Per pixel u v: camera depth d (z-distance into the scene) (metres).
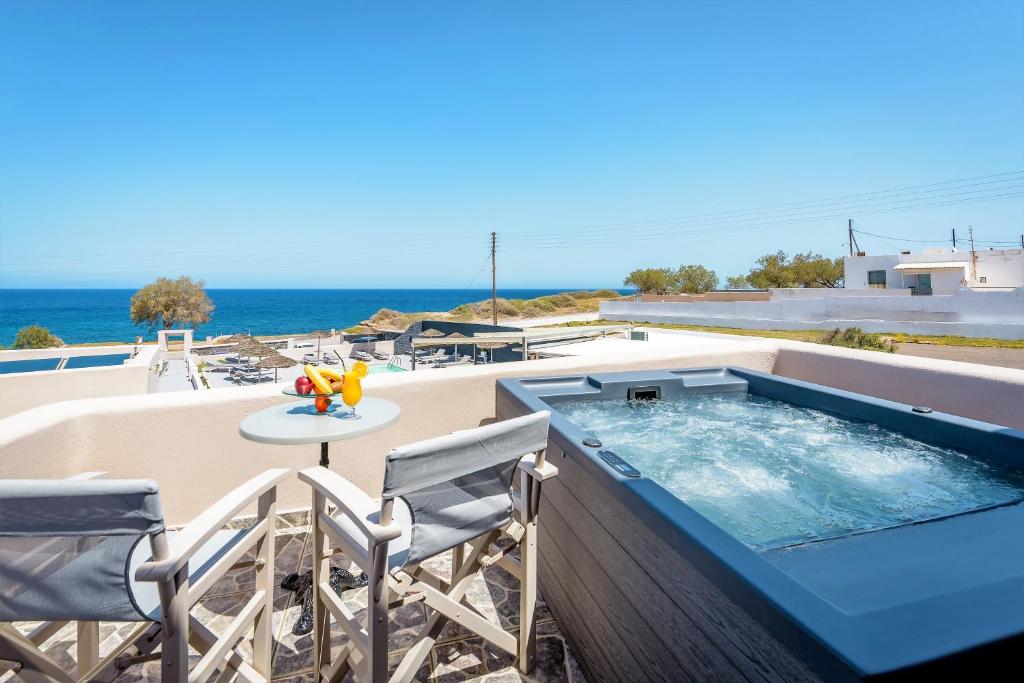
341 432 1.69
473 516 1.37
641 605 1.22
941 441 2.22
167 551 0.96
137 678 1.58
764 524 1.71
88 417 2.32
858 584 1.02
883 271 24.12
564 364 3.41
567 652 1.71
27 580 0.94
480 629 1.47
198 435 2.56
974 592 0.85
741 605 0.87
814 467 2.23
